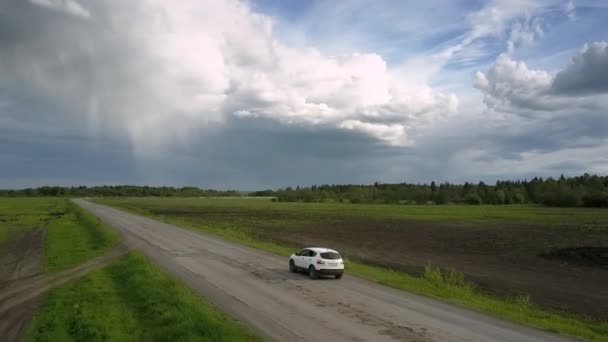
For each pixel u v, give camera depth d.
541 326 17.94
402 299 22.33
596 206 174.38
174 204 182.25
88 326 16.92
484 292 30.45
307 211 136.00
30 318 19.31
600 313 25.23
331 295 22.89
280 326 16.66
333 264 28.23
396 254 50.12
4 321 18.98
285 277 28.44
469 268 41.28
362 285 26.30
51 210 117.81
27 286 26.16
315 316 18.31
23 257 38.75
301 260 29.66
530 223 93.38
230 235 59.22
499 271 39.91
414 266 41.66
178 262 33.94
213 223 86.62
